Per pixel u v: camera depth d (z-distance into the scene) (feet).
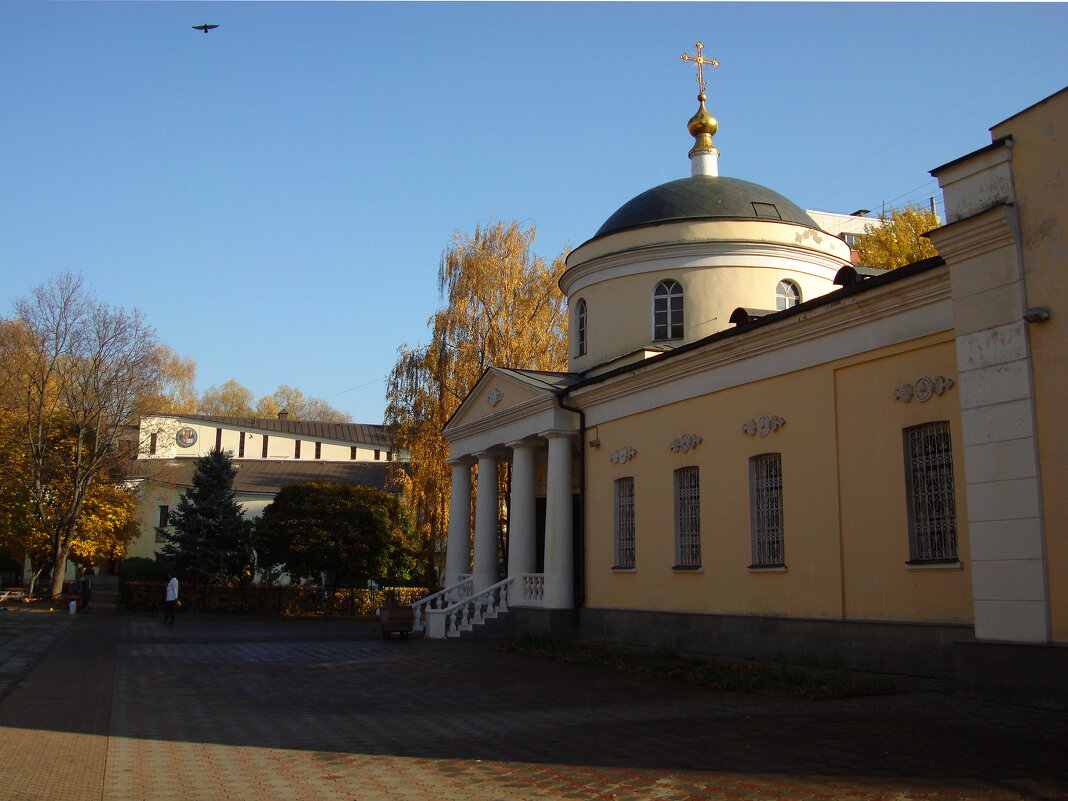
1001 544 39.70
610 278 91.15
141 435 191.21
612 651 65.00
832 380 55.42
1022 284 40.09
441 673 57.06
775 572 58.85
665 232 88.12
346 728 38.19
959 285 42.73
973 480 41.14
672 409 70.33
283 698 47.21
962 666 40.47
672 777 27.84
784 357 59.31
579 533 83.66
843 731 33.81
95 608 141.79
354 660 65.36
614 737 34.63
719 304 85.97
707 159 98.89
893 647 49.78
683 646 66.54
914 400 49.90
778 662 57.06
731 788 26.22
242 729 38.24
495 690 49.11
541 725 37.93
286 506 134.62
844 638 52.95
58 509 152.15
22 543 157.79
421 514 126.11
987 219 41.19
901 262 128.98
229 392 317.83
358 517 134.41
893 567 50.47
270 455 254.68
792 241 87.56
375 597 133.59
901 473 50.42
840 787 25.72
